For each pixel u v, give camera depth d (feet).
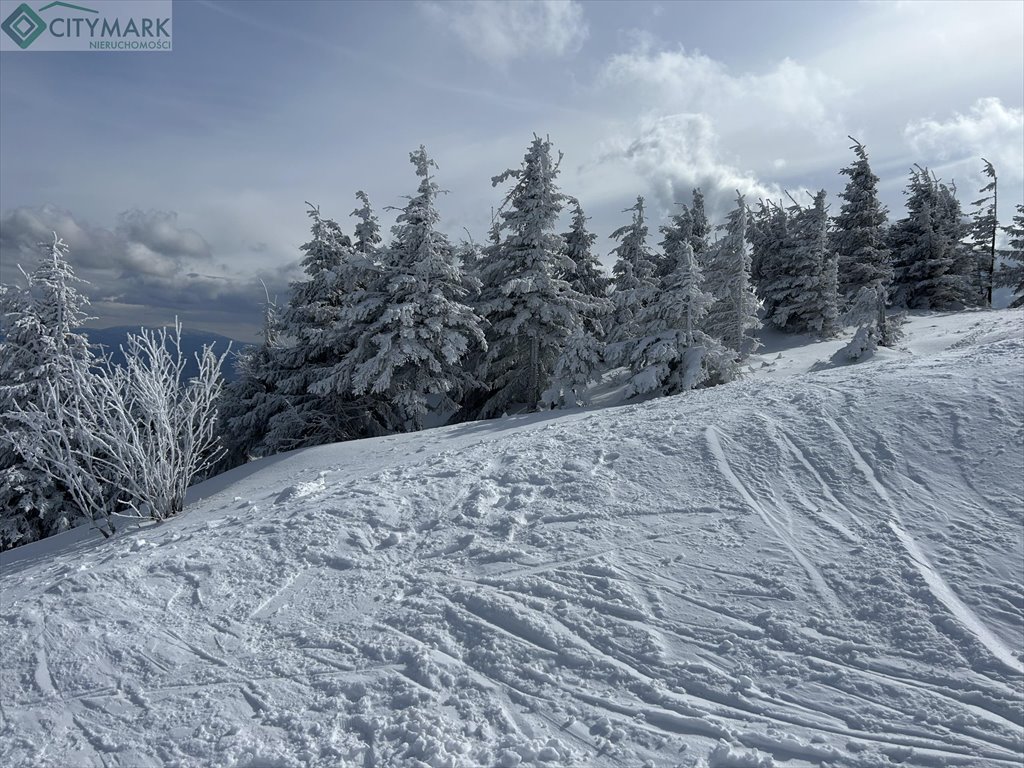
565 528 18.60
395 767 10.47
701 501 19.11
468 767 10.36
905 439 20.17
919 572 14.19
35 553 34.45
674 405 31.50
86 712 12.78
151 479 32.50
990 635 12.14
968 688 11.00
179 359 35.91
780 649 12.59
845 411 22.95
